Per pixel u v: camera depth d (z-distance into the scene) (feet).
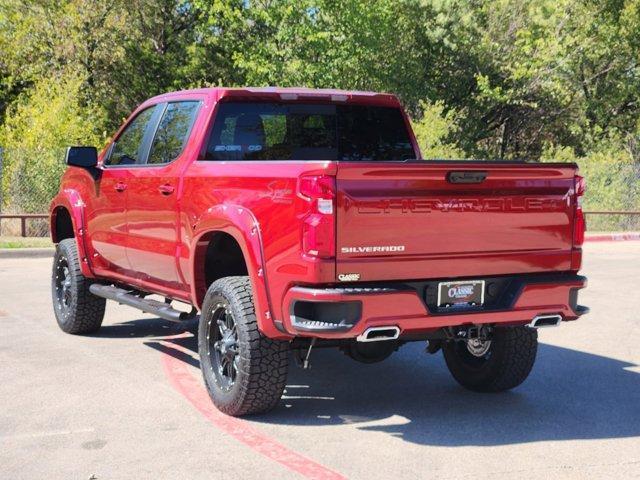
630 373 22.88
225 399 18.20
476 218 16.98
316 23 108.68
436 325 16.78
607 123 129.18
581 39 116.57
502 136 129.59
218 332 18.90
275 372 17.52
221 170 18.85
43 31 110.93
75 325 26.76
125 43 122.21
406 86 112.68
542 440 16.85
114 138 25.43
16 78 110.73
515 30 117.50
